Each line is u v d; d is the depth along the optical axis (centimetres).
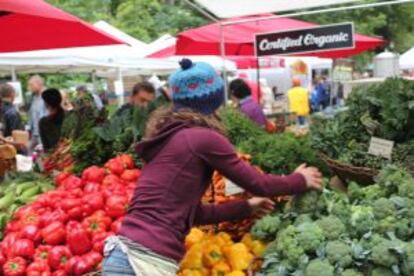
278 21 662
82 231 309
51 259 304
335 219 250
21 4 434
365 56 2669
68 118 486
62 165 466
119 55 935
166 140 232
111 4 2411
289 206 277
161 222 226
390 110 355
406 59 1162
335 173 350
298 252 242
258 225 281
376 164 335
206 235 296
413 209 251
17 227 339
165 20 2283
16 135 728
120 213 325
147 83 610
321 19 2183
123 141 437
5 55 855
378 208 251
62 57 877
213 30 629
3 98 833
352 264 234
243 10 542
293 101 1301
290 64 1602
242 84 634
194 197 231
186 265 280
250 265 268
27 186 419
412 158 335
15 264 305
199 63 237
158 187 228
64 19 460
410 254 225
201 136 228
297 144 341
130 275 224
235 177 233
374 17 2600
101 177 383
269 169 330
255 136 381
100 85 1880
